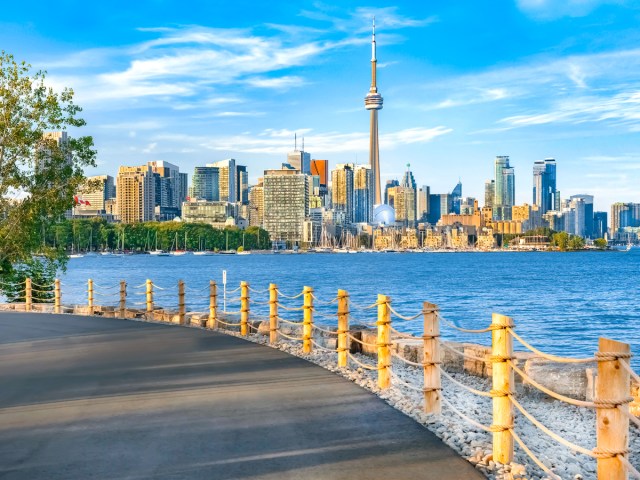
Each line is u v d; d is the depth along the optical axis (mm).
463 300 75125
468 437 8836
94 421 9711
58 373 14172
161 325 25594
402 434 8859
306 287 17656
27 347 18812
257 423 9500
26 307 36625
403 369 15820
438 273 151125
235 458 7758
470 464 7590
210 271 162875
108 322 26984
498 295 83062
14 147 33625
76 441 8586
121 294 30094
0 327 24688
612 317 56594
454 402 12203
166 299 70688
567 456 8938
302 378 13336
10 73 33125
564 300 75188
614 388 5930
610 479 5973
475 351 14844
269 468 7367
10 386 12688
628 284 107062
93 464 7566
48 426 9438
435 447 8219
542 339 42875
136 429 9195
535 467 7988
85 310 32969
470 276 136375
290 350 18047
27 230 34469
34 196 34375
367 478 7016
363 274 147250
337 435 8812
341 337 15109
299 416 9938
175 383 12820
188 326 25344
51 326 25094
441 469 7328
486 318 56062
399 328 44594
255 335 21734
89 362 15734
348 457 7781
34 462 7668
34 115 33531
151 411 10344
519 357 13508
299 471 7254
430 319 10164
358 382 13008
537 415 11867
